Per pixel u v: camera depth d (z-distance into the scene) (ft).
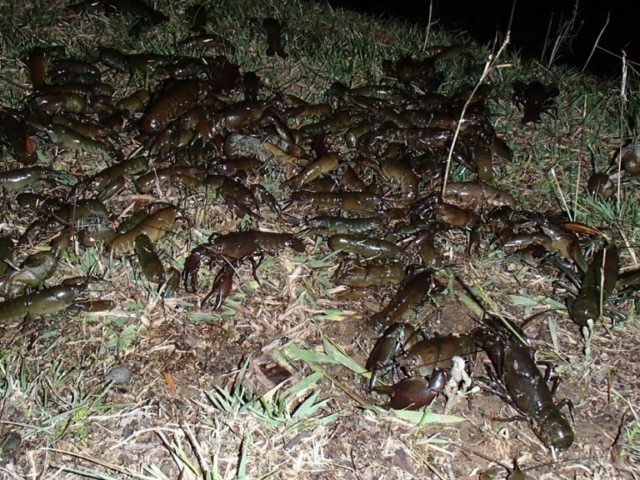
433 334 2.50
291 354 2.36
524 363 2.26
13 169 2.99
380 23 5.11
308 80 4.04
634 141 3.48
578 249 2.80
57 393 2.16
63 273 2.57
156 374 2.27
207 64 3.85
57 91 3.47
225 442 2.07
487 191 3.13
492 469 2.08
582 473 2.10
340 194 3.01
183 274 2.59
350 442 2.12
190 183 3.00
